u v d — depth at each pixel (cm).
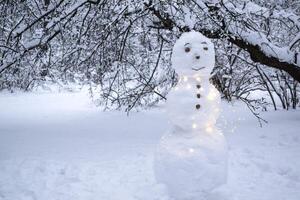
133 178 574
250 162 642
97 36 995
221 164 491
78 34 980
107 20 928
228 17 912
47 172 614
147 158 667
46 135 898
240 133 860
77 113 1262
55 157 691
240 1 992
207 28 910
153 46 1227
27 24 927
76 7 911
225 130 900
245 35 923
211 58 498
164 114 1195
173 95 504
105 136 871
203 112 495
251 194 519
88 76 1108
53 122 1097
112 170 611
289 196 514
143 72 1220
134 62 1179
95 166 630
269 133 848
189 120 494
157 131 928
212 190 488
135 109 1302
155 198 496
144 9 899
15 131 960
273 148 727
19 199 523
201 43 498
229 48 1166
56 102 1573
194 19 888
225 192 488
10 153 732
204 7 881
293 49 1112
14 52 938
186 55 493
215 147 492
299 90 1261
